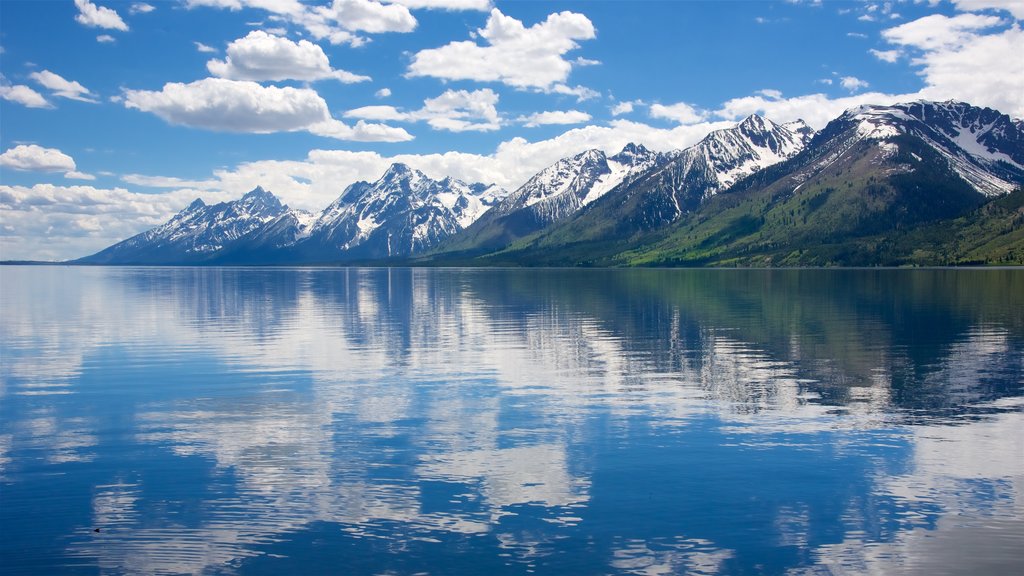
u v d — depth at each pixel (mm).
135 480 33844
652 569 25047
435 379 59094
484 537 27547
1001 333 88062
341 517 29422
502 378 59406
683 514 29609
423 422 44375
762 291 191875
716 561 25625
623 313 122812
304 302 162875
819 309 127375
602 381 57594
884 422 43562
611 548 26625
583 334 90938
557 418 45156
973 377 58156
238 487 32812
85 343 84500
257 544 27062
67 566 25469
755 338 84688
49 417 46188
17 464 36219
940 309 125375
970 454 37031
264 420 45062
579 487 32656
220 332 96375
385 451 38250
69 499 31469
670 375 60094
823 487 32469
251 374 62031
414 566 25312
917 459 36281
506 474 34438
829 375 59469
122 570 25172
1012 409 46688
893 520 28922
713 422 43875
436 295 189625
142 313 130625
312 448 38812
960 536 27422
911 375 59156
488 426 43281
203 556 26156
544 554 26172
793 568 25078
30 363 69125
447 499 31281
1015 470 34500
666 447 38625
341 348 79188
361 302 161375
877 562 25500
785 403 49000
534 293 194875
